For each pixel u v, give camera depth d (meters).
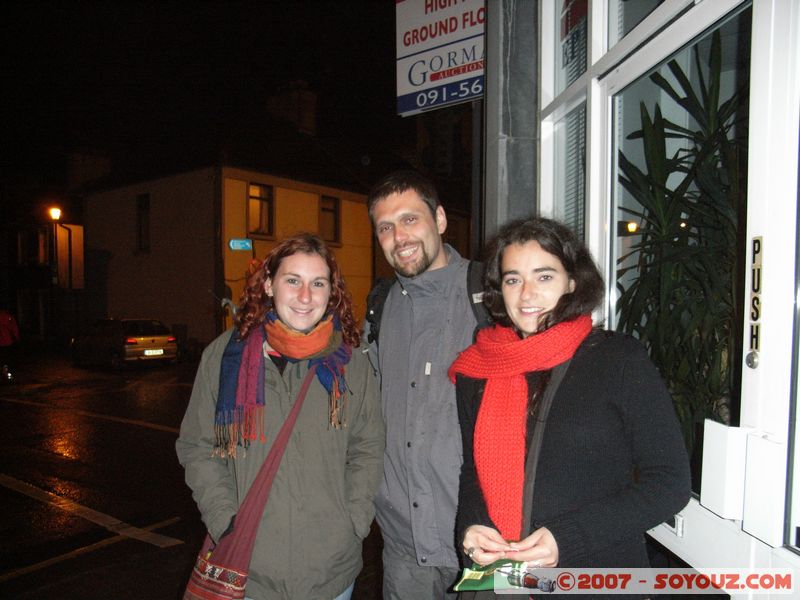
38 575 3.72
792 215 1.48
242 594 1.78
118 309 18.98
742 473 1.57
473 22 3.67
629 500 1.38
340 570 1.91
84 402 9.63
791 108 1.48
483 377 1.66
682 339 2.10
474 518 1.62
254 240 16.06
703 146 2.04
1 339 11.84
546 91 3.23
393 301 2.35
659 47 2.08
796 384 1.47
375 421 2.08
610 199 2.52
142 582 3.63
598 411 1.45
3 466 5.97
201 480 1.92
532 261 1.56
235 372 1.90
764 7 1.54
